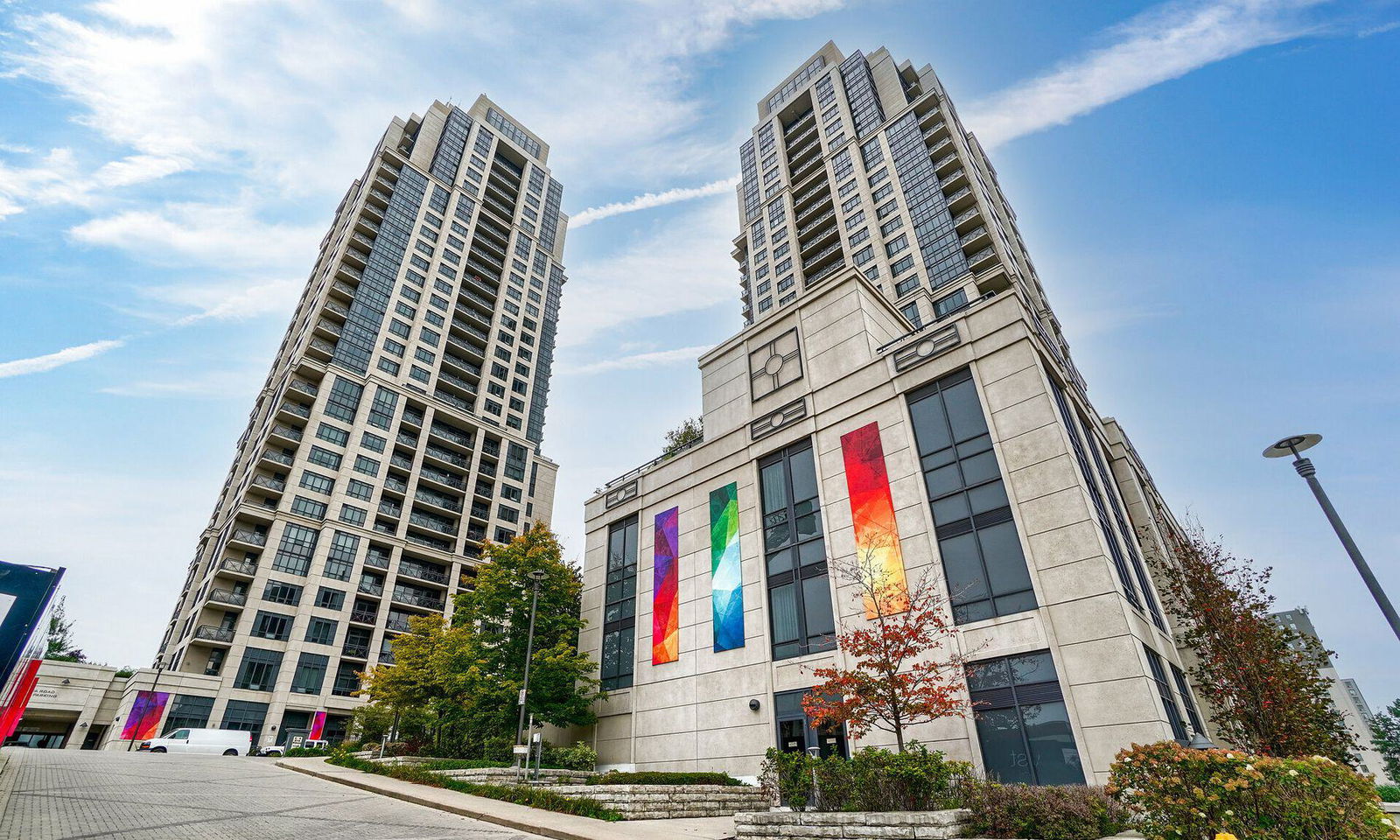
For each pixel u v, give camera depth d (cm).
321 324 6788
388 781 1884
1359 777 827
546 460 8219
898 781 1213
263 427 6694
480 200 8894
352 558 5853
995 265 5022
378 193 8094
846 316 2734
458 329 7812
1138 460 3434
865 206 5994
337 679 5422
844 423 2506
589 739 2808
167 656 5731
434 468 7012
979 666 1850
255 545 5559
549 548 3022
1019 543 1909
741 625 2442
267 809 1230
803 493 2530
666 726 2511
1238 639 1877
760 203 7281
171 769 1948
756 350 3077
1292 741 1700
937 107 6156
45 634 1972
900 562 2117
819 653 2189
